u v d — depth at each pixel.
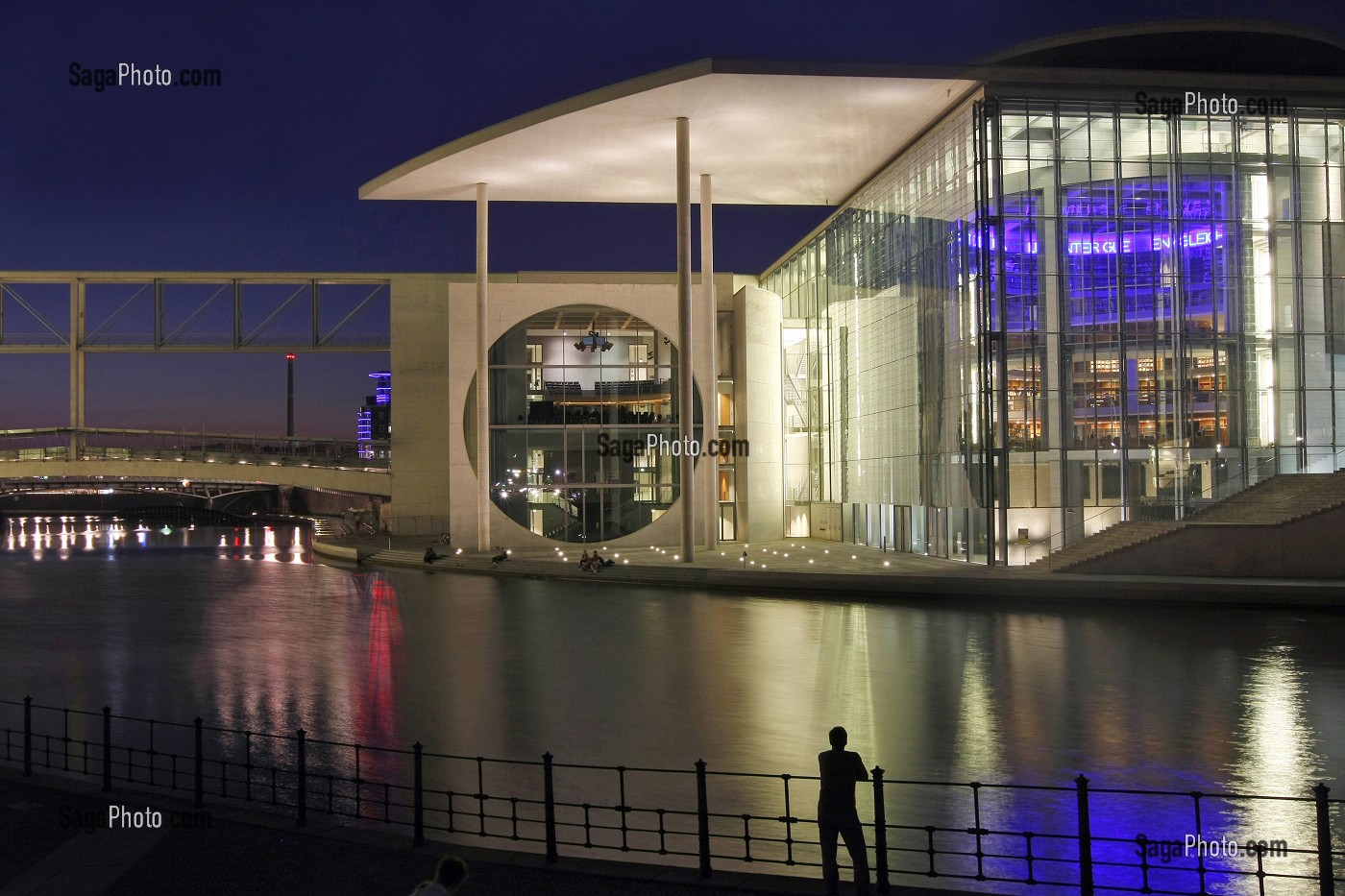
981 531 43.50
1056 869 11.97
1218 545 35.66
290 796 14.64
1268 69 45.16
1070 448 42.22
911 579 36.69
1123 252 42.66
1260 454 42.59
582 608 35.97
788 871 12.15
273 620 33.38
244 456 80.75
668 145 54.91
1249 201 43.09
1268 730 17.56
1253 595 32.25
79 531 107.50
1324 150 43.59
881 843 10.38
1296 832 12.91
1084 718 18.52
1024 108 42.88
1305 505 37.19
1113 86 42.75
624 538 59.47
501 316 59.59
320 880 10.43
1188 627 28.83
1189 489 42.25
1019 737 17.36
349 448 83.62
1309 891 11.12
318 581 47.69
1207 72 43.44
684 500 49.97
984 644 26.55
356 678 23.19
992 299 42.47
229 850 11.36
